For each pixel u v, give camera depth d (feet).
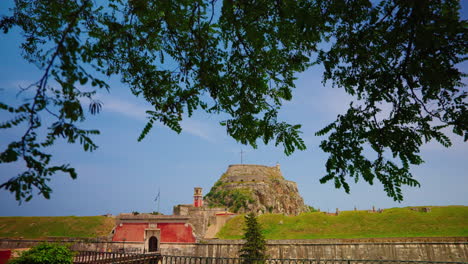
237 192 304.30
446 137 12.23
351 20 12.90
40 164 6.97
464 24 9.43
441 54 10.51
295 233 136.26
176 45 15.35
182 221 124.16
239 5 12.97
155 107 16.80
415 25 10.64
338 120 13.82
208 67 14.70
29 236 150.51
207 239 124.36
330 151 13.66
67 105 7.23
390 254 93.45
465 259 85.25
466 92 11.32
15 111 6.82
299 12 11.43
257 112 17.04
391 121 13.08
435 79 10.78
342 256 98.32
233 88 15.92
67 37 7.52
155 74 15.75
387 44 12.73
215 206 301.43
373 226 129.80
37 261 41.34
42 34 13.56
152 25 14.76
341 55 14.48
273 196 321.52
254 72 15.55
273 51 14.93
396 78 12.78
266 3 12.73
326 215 151.64
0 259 55.62
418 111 12.64
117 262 61.52
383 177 13.01
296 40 14.17
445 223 119.24
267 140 15.16
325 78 15.19
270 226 149.28
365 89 14.47
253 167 361.30
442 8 10.43
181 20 14.25
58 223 164.76
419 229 118.32
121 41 14.19
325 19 12.81
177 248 120.16
